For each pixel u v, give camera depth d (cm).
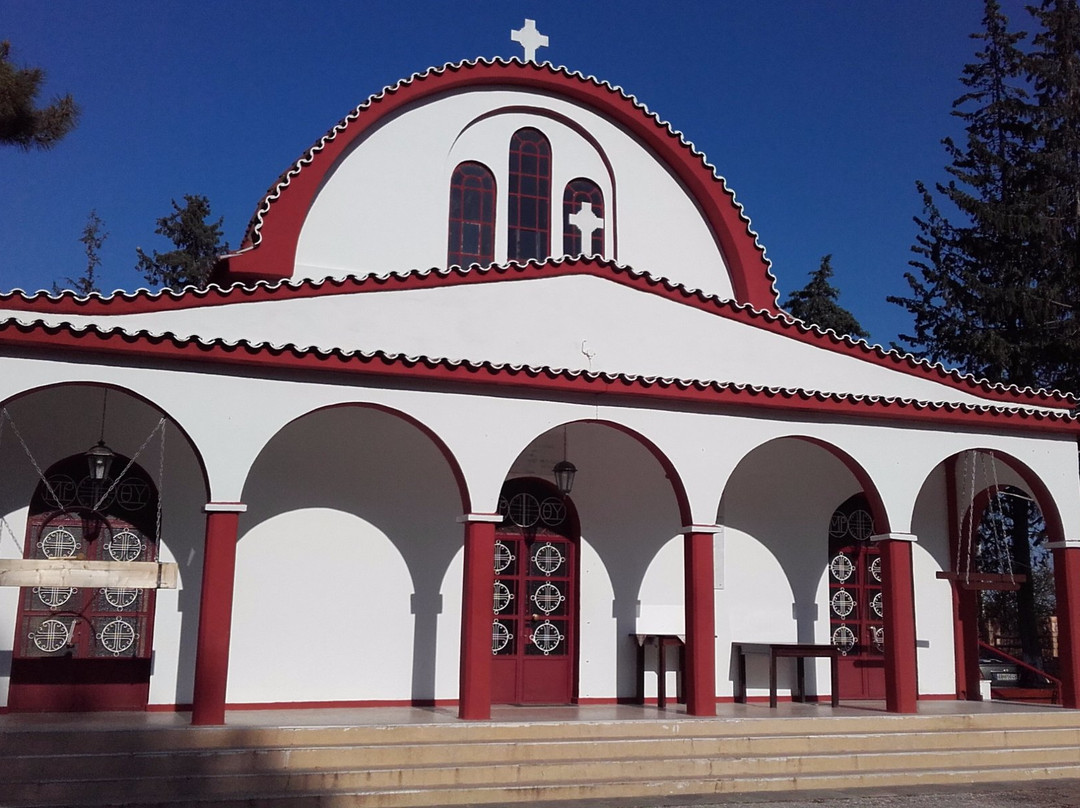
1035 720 1262
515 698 1349
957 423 1343
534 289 1319
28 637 1159
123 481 1209
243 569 1237
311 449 1286
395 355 1099
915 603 1558
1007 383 2370
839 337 1418
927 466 1326
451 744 1003
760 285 1638
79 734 930
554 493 1410
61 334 988
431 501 1330
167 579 1020
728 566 1472
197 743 958
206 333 1195
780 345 1398
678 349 1355
